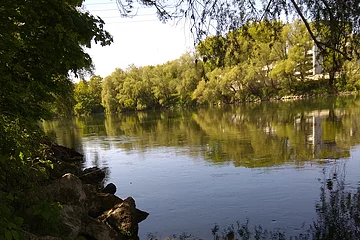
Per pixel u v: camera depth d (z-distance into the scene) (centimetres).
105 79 6781
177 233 733
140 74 7081
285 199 883
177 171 1294
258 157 1420
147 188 1098
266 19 489
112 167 1484
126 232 694
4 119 428
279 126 2373
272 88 5169
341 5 457
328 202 841
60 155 1594
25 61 383
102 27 386
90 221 633
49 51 357
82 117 6128
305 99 4603
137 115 5475
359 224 708
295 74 4494
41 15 341
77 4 346
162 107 6756
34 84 402
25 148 472
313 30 516
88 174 1248
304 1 478
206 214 826
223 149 1684
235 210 835
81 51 367
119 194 1059
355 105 3228
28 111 419
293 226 723
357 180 1002
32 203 528
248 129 2367
